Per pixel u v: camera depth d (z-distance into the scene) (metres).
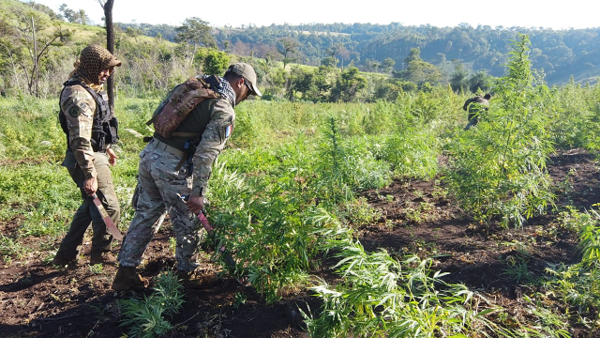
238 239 3.10
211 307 3.02
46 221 4.72
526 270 3.41
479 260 3.67
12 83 29.00
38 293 3.23
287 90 53.28
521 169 4.42
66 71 29.31
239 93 3.01
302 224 3.03
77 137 2.95
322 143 5.25
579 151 8.22
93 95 3.12
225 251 3.08
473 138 4.76
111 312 2.95
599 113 8.88
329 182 4.29
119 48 45.53
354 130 11.79
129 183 5.96
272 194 3.16
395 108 12.40
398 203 5.38
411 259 2.54
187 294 3.15
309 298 3.09
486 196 4.34
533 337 2.64
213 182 4.46
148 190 2.96
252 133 9.71
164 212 3.08
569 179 6.24
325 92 55.09
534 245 3.99
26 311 3.00
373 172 5.77
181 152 2.83
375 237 4.24
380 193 5.88
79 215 3.46
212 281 3.25
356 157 5.66
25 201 5.47
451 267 3.54
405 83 61.44
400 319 2.17
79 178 3.29
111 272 3.51
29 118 11.26
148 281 3.28
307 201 4.15
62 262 3.54
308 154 6.07
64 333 2.76
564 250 3.88
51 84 28.12
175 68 33.25
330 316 2.40
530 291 3.21
